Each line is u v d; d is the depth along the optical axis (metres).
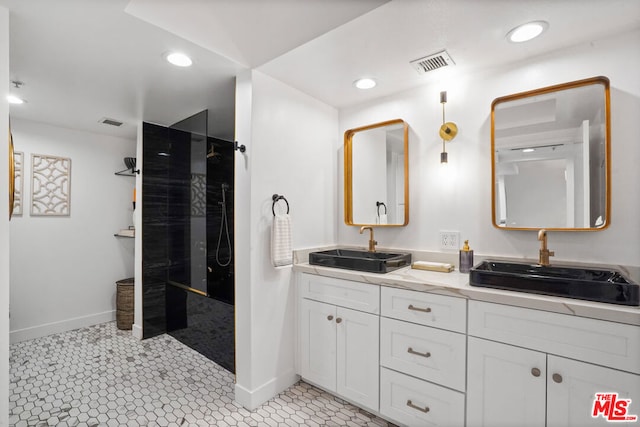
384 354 1.76
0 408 1.31
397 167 2.30
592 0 1.30
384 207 2.37
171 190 3.14
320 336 2.07
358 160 2.53
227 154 3.37
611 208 1.58
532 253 1.80
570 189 1.69
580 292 1.28
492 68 1.93
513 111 1.86
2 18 1.34
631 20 1.45
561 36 1.58
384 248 2.38
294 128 2.25
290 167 2.22
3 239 1.32
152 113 2.77
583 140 1.66
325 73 2.02
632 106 1.53
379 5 1.35
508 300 1.37
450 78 2.08
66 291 3.21
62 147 3.19
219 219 3.29
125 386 2.20
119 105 2.57
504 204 1.87
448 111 2.09
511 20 1.45
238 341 2.03
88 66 1.92
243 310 1.99
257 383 1.98
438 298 1.57
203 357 2.67
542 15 1.41
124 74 2.02
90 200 3.38
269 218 2.07
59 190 3.17
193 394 2.11
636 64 1.53
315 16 1.44
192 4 1.35
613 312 1.16
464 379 1.49
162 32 1.56
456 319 1.51
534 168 1.79
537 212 1.78
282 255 2.03
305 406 1.97
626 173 1.55
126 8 1.38
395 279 1.71
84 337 3.05
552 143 1.74
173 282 3.09
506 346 1.38
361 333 1.86
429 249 2.17
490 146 1.93
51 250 3.12
